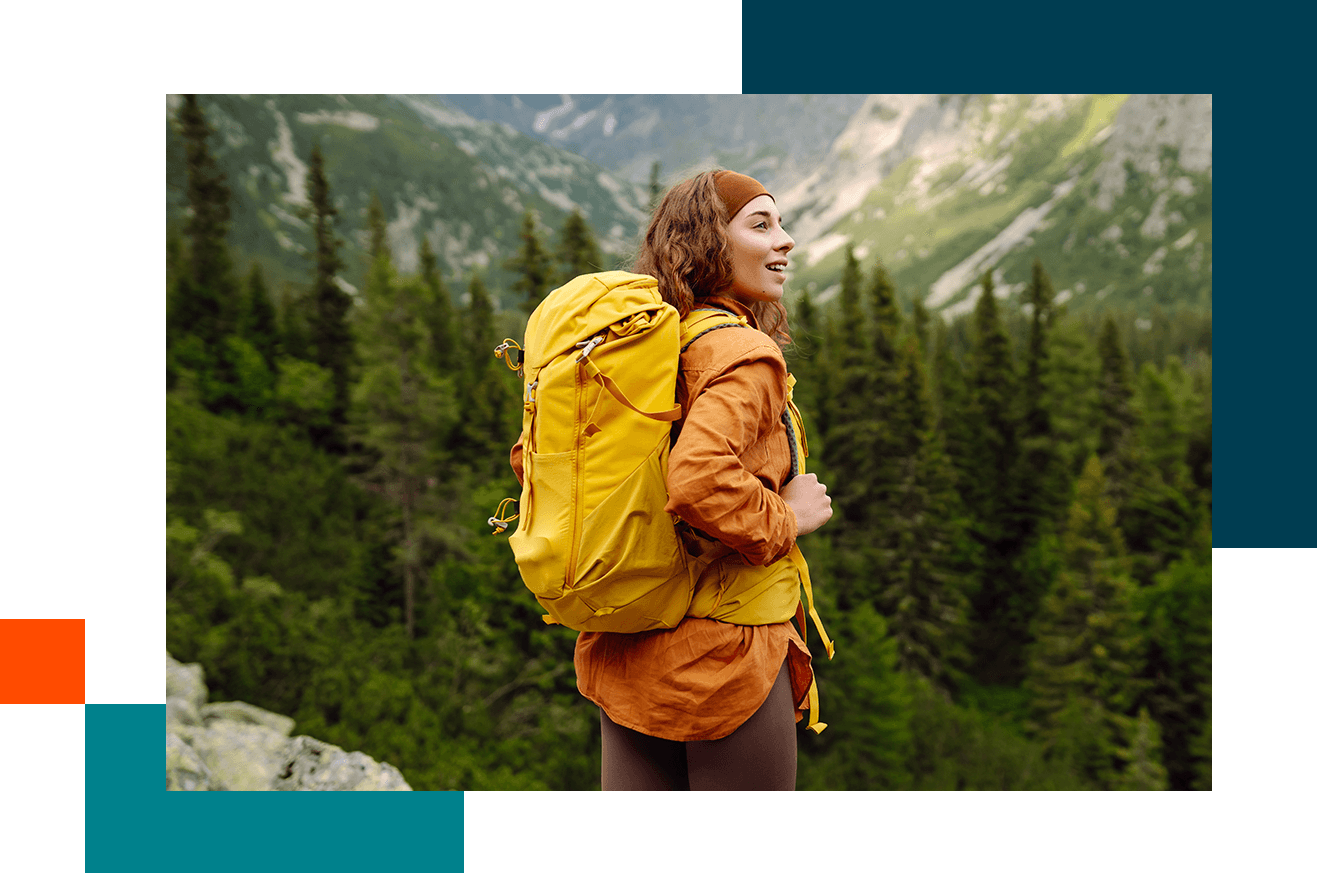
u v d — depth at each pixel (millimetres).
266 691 22281
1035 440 49656
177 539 26969
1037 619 41406
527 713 27062
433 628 30297
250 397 42750
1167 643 36781
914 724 32969
